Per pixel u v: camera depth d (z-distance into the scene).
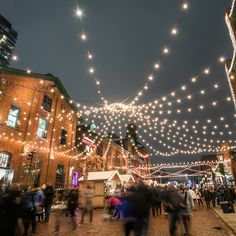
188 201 9.55
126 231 6.71
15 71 21.77
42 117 25.06
